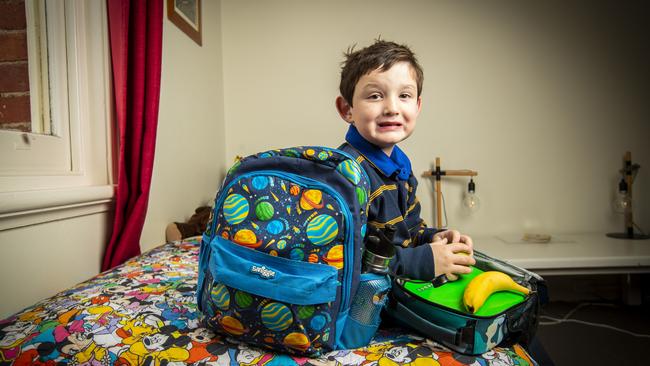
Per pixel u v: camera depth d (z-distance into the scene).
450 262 0.64
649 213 1.94
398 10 1.95
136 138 1.00
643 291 1.77
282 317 0.50
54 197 0.77
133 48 0.99
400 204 0.80
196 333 0.60
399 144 1.97
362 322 0.56
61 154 0.91
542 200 1.97
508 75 1.94
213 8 1.88
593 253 1.52
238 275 0.51
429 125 1.96
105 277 0.83
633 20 1.89
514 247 1.68
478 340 0.54
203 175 1.75
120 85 0.97
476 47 1.94
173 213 1.43
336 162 0.57
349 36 1.98
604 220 1.96
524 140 1.96
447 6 1.94
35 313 0.64
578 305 1.77
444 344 0.57
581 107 1.94
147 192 1.03
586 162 1.95
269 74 2.02
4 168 0.76
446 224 1.98
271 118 2.03
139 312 0.65
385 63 0.71
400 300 0.61
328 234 0.52
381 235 0.60
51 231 0.82
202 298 0.60
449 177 1.98
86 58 0.96
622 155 1.94
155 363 0.53
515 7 1.92
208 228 0.61
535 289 0.66
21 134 0.80
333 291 0.52
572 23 1.91
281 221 0.53
